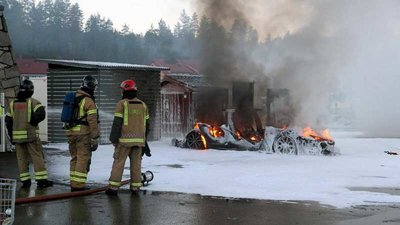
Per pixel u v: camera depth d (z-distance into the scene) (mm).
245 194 7555
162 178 8875
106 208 6629
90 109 7625
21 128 8062
